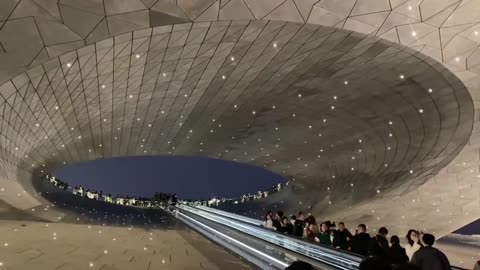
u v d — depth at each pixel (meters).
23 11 9.51
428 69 15.31
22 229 13.80
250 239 14.75
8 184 20.86
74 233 14.06
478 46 12.07
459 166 20.92
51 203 26.08
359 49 15.68
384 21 11.75
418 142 22.73
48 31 10.19
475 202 22.28
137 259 9.88
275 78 20.97
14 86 13.04
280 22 12.79
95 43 11.92
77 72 14.71
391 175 27.41
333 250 9.92
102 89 18.66
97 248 10.99
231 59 17.56
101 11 10.23
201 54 16.45
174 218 28.83
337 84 21.36
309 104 26.36
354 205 32.56
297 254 11.55
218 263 10.16
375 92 21.00
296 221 13.98
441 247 28.02
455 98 16.72
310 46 15.92
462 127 18.34
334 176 38.69
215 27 12.99
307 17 11.77
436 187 23.27
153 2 10.35
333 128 30.12
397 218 27.00
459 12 10.84
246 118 31.72
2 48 10.09
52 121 20.83
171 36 13.38
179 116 30.45
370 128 26.58
